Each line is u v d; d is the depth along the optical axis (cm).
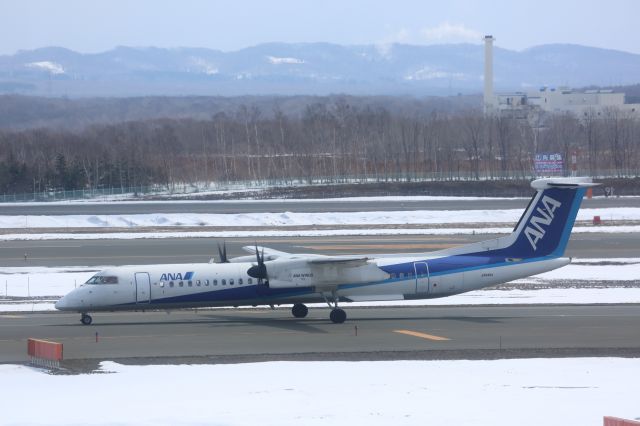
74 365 12700
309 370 12462
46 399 10875
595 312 17738
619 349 13925
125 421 9938
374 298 16750
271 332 15400
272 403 10738
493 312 17838
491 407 10594
